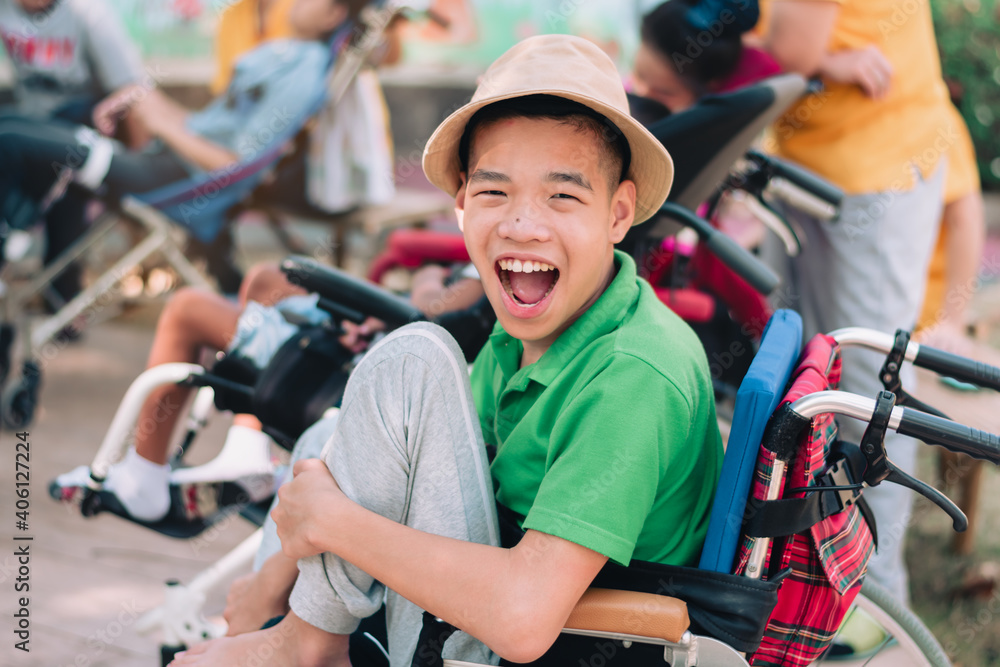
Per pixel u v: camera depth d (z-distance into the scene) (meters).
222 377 1.58
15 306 3.06
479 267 1.03
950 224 2.44
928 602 2.08
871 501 1.90
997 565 2.21
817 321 2.25
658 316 1.05
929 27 2.17
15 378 3.41
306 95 3.33
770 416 0.96
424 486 1.00
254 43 3.71
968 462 2.22
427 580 0.94
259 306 1.61
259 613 1.21
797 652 1.05
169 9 4.45
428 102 5.36
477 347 1.58
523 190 0.98
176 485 1.63
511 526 1.05
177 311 1.71
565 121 0.97
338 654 1.06
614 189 1.04
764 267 1.58
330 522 0.98
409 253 2.36
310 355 1.54
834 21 2.00
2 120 3.04
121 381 3.51
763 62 2.02
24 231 3.04
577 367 1.02
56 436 2.96
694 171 1.65
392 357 0.99
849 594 1.06
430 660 1.02
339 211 3.64
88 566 2.18
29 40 3.25
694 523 1.06
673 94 2.04
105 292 3.27
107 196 3.13
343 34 3.39
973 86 6.53
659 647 1.00
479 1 5.20
